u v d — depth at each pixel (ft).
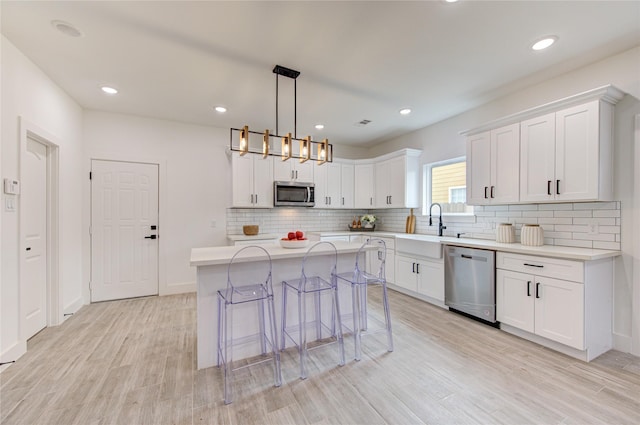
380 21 6.65
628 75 7.82
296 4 6.10
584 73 8.68
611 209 8.15
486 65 8.61
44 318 9.57
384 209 18.03
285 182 15.25
